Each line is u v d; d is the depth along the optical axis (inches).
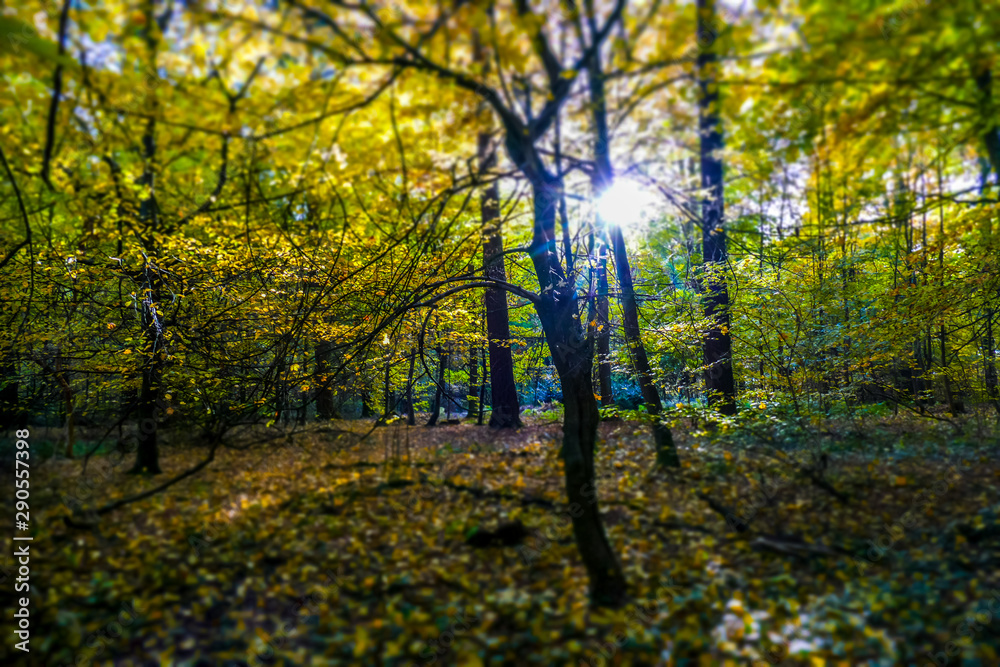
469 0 173.6
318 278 385.1
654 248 531.5
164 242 328.2
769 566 201.5
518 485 277.7
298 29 183.8
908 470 270.5
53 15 173.9
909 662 147.6
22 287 364.8
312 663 155.5
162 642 163.9
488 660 156.2
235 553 210.1
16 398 414.0
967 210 285.6
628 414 430.9
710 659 150.9
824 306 414.3
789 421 378.0
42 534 216.1
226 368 415.8
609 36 202.2
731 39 177.5
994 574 180.9
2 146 223.0
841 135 209.5
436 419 521.0
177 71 197.5
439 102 211.0
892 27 169.2
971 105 200.1
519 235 508.1
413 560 209.6
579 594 188.2
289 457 333.7
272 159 236.4
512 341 474.6
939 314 376.8
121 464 313.9
